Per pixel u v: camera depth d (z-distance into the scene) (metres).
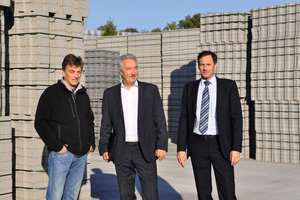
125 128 3.85
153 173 3.89
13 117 5.12
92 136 3.97
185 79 14.46
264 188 7.05
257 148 10.70
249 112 11.44
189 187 7.12
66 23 5.34
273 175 8.39
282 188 7.05
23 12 5.01
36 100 4.98
